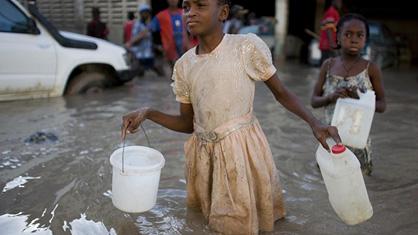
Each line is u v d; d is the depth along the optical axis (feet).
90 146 13.46
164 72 30.89
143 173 7.23
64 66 21.17
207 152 7.79
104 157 12.42
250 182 7.64
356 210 7.32
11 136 14.43
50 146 13.41
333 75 11.15
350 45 10.72
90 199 9.58
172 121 8.36
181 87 8.02
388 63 39.78
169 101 20.59
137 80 27.14
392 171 11.53
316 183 10.68
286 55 44.96
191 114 8.41
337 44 11.55
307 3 48.91
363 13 50.42
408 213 9.02
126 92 22.81
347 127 10.00
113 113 17.99
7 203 9.39
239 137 7.57
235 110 7.52
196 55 7.61
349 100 10.05
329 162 7.35
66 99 20.79
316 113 18.48
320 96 11.62
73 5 40.24
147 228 8.30
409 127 16.20
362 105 9.85
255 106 19.30
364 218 7.42
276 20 42.42
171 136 14.66
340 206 7.35
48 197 9.70
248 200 7.47
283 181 10.78
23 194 9.86
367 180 10.88
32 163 11.89
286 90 7.87
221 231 7.79
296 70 35.17
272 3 52.16
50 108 18.75
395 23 49.75
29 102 19.89
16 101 20.04
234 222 7.61
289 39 44.98
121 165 7.22
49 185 10.39
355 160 7.21
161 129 15.49
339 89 10.37
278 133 15.10
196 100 7.64
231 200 7.54
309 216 8.84
